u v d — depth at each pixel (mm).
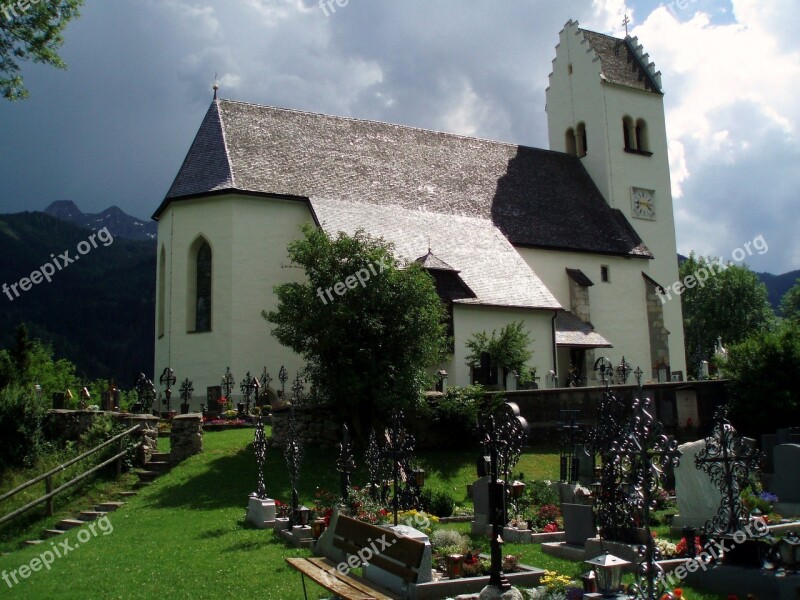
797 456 18656
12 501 22719
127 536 17547
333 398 26875
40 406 27453
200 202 39375
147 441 25594
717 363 33625
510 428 16656
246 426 30781
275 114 44625
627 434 13891
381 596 10195
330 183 42438
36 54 23297
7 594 13383
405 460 18422
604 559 10570
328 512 16312
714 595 11688
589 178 54594
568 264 47719
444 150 49969
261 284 38719
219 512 19547
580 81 56000
